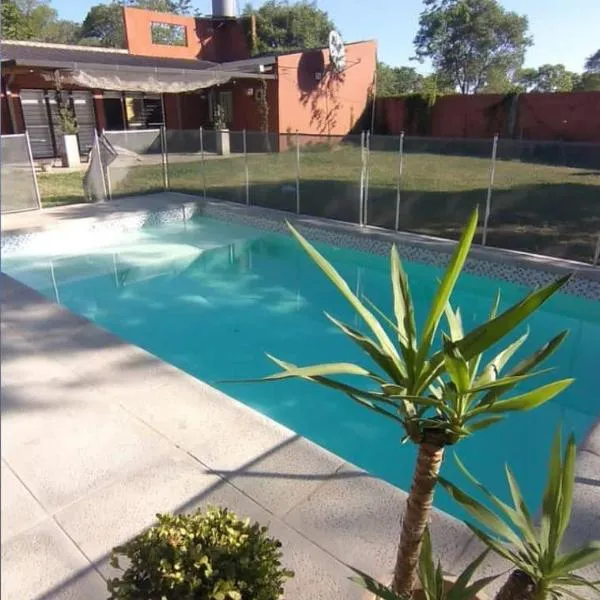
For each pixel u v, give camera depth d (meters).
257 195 11.60
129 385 3.72
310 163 14.48
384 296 7.41
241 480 2.74
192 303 7.28
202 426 3.22
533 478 3.81
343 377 5.32
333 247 8.92
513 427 4.41
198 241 9.76
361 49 22.64
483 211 9.81
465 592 1.46
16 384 3.72
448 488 1.41
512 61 41.47
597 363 5.42
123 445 3.03
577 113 18.84
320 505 2.56
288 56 19.72
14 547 2.30
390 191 11.84
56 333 4.58
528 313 1.12
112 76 14.91
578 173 13.66
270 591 1.59
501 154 8.26
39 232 8.64
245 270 8.57
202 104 21.88
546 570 1.37
